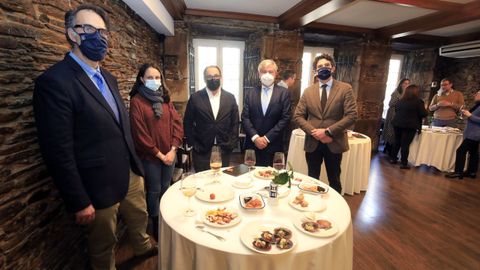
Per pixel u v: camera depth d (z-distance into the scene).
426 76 5.32
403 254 1.92
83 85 1.17
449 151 3.70
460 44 4.55
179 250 1.04
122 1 2.19
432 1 2.92
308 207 1.25
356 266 1.78
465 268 1.79
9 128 1.02
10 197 1.03
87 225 1.37
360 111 4.75
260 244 0.95
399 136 4.07
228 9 3.53
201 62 4.53
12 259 1.04
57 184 1.11
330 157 2.07
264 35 4.00
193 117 2.36
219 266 0.97
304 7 3.18
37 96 1.05
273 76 2.29
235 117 2.43
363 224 2.34
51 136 1.06
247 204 1.25
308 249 0.96
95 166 1.21
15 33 1.03
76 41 1.17
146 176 1.89
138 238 1.75
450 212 2.58
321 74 1.98
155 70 1.86
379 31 4.45
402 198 2.89
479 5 2.92
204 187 1.46
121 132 1.36
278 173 1.40
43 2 1.20
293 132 3.12
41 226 1.22
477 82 4.95
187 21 3.69
